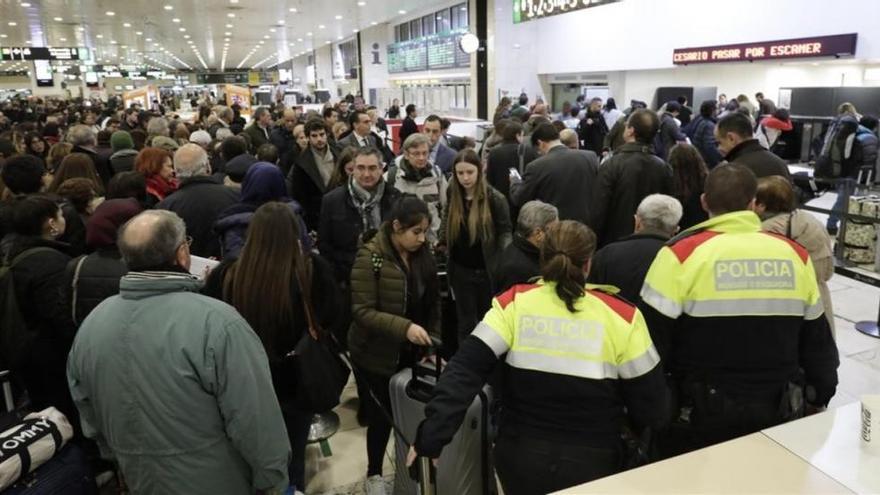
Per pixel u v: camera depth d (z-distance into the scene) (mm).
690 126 6984
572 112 10883
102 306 1724
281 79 43469
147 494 1703
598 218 3635
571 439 1702
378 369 2498
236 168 3949
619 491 1533
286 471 1778
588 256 1726
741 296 1869
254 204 2754
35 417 2150
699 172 3523
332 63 34094
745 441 1755
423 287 2561
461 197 3342
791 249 1921
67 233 3244
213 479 1696
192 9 15547
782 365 1910
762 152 3330
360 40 26156
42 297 2439
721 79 11148
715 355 1906
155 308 1655
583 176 3850
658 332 1942
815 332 1949
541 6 8625
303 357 2027
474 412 2102
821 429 1808
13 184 3521
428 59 20500
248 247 2016
